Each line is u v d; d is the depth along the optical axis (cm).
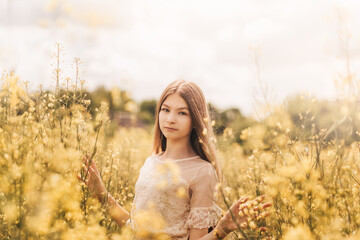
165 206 184
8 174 137
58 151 144
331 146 166
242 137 189
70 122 170
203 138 198
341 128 151
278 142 178
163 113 201
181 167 190
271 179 159
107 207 178
